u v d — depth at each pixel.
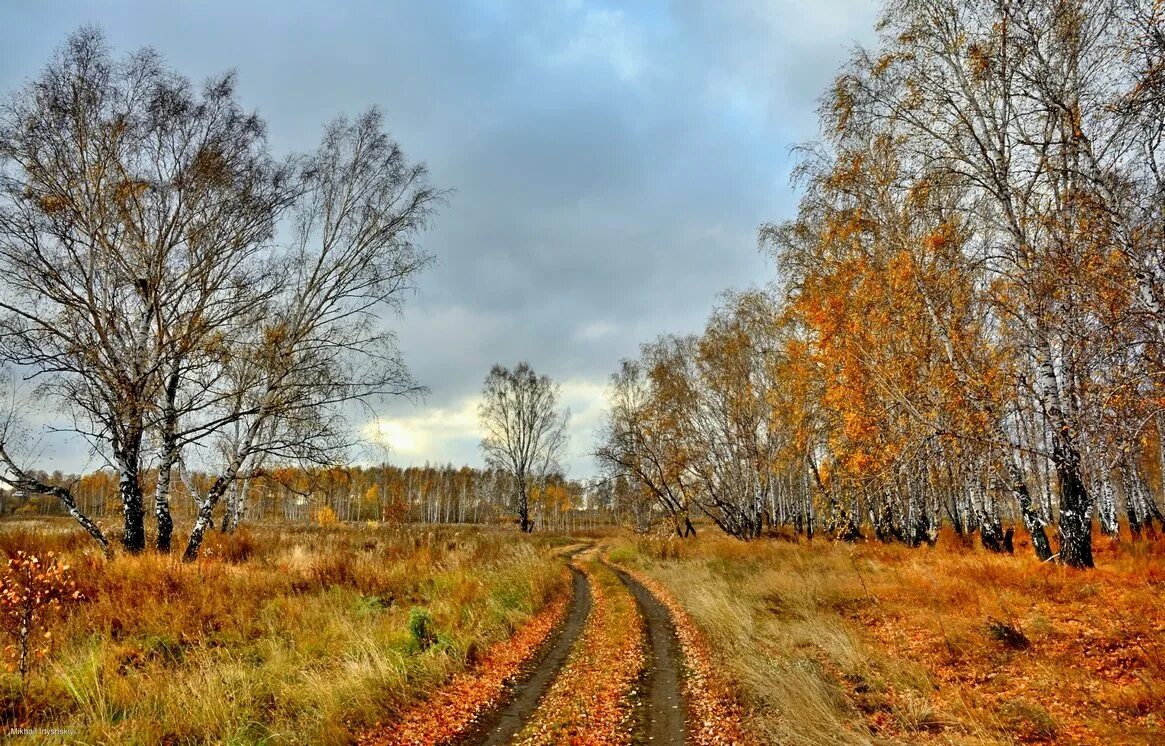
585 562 26.00
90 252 12.96
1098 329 6.92
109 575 10.18
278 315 15.27
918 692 6.58
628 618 12.45
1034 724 5.40
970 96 11.76
